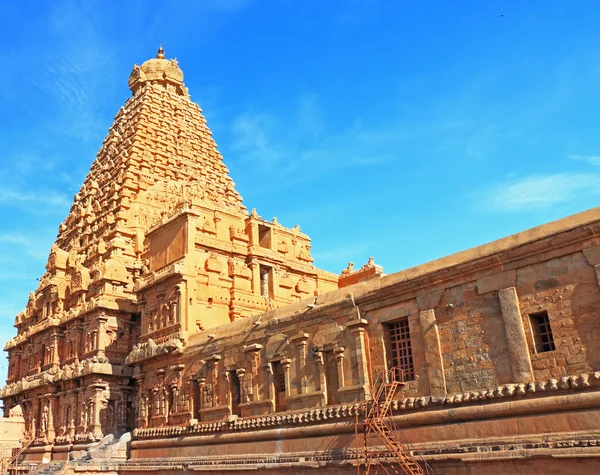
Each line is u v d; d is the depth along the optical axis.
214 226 59.53
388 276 33.00
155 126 84.75
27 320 78.19
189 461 41.91
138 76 94.81
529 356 25.92
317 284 68.56
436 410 28.41
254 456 36.97
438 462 27.17
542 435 24.30
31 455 63.38
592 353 24.05
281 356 37.69
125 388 58.53
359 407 31.66
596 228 24.47
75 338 63.62
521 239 27.25
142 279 55.84
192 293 50.56
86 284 65.56
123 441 51.22
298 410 35.47
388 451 29.16
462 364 28.33
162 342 49.31
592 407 23.28
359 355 32.75
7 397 73.00
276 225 66.25
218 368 43.00
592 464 22.53
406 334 31.64
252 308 56.53
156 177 78.19
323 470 32.25
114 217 71.75
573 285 25.12
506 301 27.16
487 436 26.17
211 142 93.31
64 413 61.25
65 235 82.81
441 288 30.03
